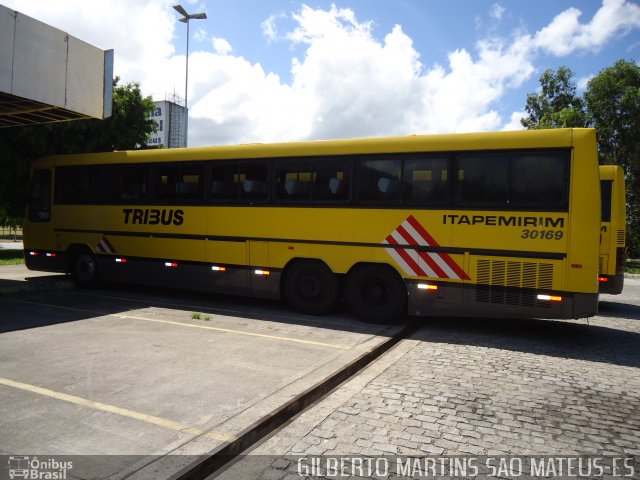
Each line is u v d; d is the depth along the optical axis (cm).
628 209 2575
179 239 984
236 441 357
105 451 335
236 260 921
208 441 353
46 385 466
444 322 884
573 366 609
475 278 736
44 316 805
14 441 349
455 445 379
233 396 448
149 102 2014
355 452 364
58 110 1070
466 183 746
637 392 514
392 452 365
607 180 991
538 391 511
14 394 441
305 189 861
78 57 1004
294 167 872
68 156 1138
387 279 802
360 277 821
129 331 709
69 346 614
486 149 735
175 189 993
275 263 884
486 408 459
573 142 688
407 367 593
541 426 420
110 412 404
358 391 502
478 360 629
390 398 482
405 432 402
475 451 370
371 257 805
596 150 680
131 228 1046
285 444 376
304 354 604
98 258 1101
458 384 529
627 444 388
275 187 886
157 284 1015
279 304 991
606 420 436
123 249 1059
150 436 360
